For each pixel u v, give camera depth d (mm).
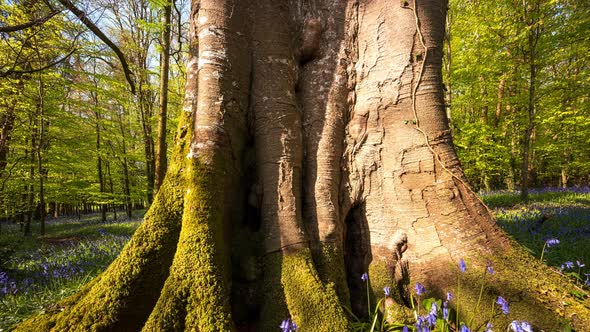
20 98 9953
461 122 17031
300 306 2258
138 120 17734
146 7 15227
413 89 2930
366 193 2984
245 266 2549
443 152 2869
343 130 3053
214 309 2074
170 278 2178
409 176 2869
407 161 2881
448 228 2723
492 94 15984
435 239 2732
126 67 4715
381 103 2984
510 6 11352
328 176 2838
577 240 5742
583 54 12180
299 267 2414
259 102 2807
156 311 2078
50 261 6371
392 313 2564
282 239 2533
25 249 8812
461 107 18078
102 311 2172
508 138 16719
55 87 11070
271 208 2627
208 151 2510
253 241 2662
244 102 2799
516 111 15422
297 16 3160
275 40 2896
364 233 2975
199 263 2186
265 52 2873
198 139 2545
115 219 18672
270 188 2658
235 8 2770
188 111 2752
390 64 2998
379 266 2824
